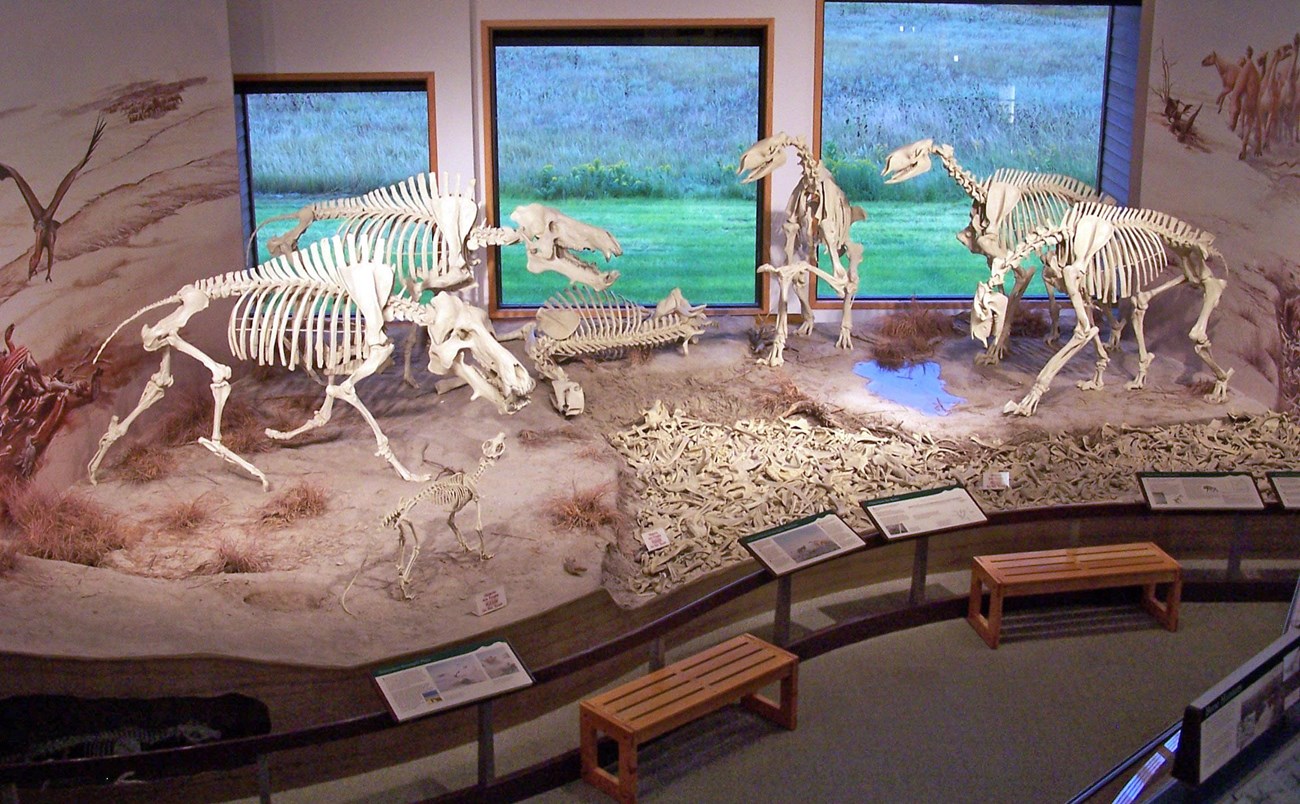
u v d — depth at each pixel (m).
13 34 7.05
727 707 6.37
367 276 7.85
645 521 7.69
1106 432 8.84
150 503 7.71
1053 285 9.70
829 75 12.12
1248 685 4.62
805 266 10.27
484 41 11.30
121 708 5.80
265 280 7.99
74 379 7.83
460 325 7.33
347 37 11.10
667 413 9.25
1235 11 9.53
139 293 8.56
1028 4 11.98
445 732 5.99
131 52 8.27
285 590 6.57
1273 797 4.58
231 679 5.79
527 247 9.73
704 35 11.67
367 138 11.86
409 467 8.32
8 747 5.69
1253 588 7.46
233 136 9.75
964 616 7.30
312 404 9.52
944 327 11.39
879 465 8.43
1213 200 9.96
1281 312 9.21
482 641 5.68
